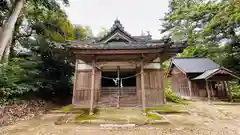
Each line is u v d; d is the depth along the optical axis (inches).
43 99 386.0
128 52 264.2
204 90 506.6
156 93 339.6
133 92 347.3
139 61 291.0
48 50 418.9
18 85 298.0
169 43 256.5
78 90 346.0
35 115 271.6
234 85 597.3
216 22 527.8
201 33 653.3
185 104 384.5
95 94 342.3
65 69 483.2
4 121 215.2
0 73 266.1
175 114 274.8
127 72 426.9
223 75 443.2
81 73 355.9
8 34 250.5
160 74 350.9
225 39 632.4
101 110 300.0
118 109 309.7
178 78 618.8
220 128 189.9
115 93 348.5
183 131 178.4
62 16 458.9
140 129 186.9
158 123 207.0
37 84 349.7
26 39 409.7
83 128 191.9
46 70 427.2
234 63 608.4
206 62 575.5
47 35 430.3
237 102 425.4
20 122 223.6
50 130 183.9
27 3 350.9
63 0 382.0
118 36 362.3
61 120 223.9
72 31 557.3
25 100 318.0
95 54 270.7
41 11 385.4
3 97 270.7
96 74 354.9
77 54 269.6
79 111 289.0
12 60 334.0
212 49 661.3
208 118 245.0
